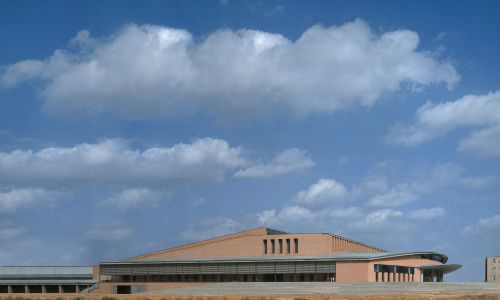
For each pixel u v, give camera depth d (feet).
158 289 500.74
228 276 487.20
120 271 520.83
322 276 460.96
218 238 537.24
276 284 420.77
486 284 419.13
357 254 481.46
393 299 246.68
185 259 515.50
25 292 540.11
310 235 510.58
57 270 592.19
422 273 546.67
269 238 523.70
